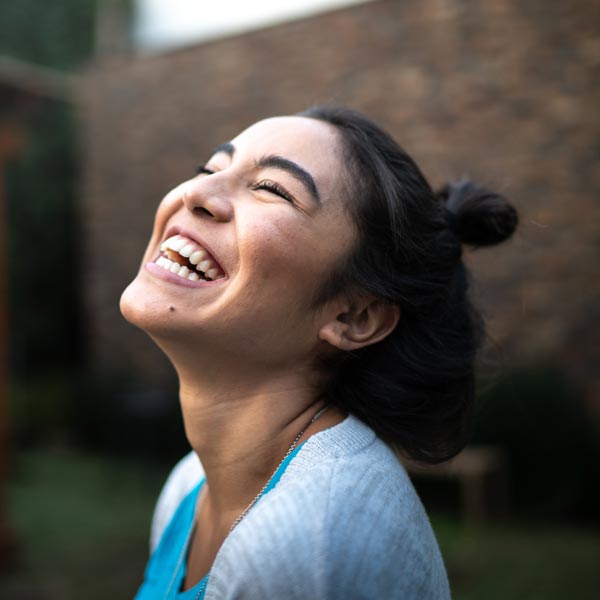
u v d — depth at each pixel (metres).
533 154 5.03
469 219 1.21
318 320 1.01
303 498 0.80
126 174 7.56
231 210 1.01
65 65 8.98
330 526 0.77
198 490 1.19
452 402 1.14
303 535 0.76
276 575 0.75
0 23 8.59
